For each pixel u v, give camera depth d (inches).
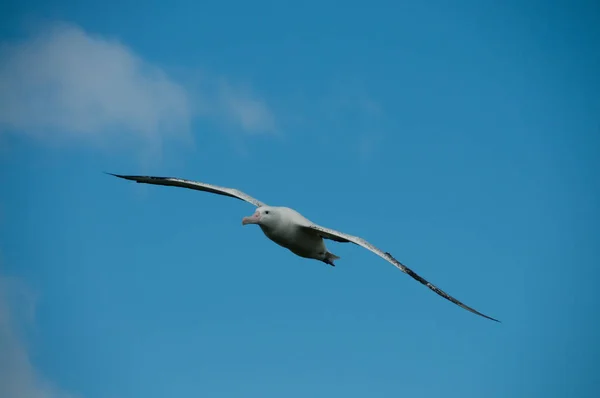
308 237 518.9
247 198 537.0
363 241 486.9
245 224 506.9
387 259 475.8
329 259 540.4
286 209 517.0
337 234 493.4
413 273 466.9
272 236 519.5
